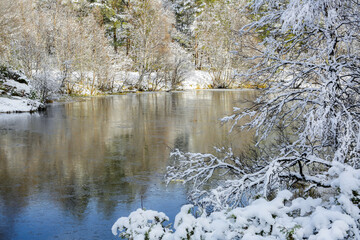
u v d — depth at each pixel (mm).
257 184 6770
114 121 27609
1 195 12195
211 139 20344
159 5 67812
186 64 66812
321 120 5906
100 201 11586
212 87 67000
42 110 34625
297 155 6930
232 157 8805
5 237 9219
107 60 56562
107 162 16141
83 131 23422
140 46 64312
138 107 36594
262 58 7461
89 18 58844
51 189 12750
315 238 3588
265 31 7754
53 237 9211
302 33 7082
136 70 68375
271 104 7367
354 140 6539
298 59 7754
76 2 61406
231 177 12367
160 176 13938
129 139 20953
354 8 6918
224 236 3830
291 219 3949
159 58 62156
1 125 25625
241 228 3777
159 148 18672
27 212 10805
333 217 3764
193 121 27219
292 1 6305
